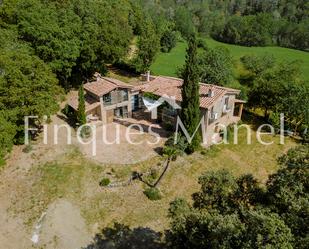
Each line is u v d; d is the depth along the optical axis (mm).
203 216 18266
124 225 31938
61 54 47062
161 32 83438
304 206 15258
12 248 29609
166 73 68562
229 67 60531
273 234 13648
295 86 47938
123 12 73062
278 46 113625
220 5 148625
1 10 48500
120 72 65500
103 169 38219
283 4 134375
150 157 40312
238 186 19906
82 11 53188
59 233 31078
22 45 44438
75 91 55000
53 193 34938
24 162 38625
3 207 33250
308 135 45844
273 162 41375
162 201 34531
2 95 37469
